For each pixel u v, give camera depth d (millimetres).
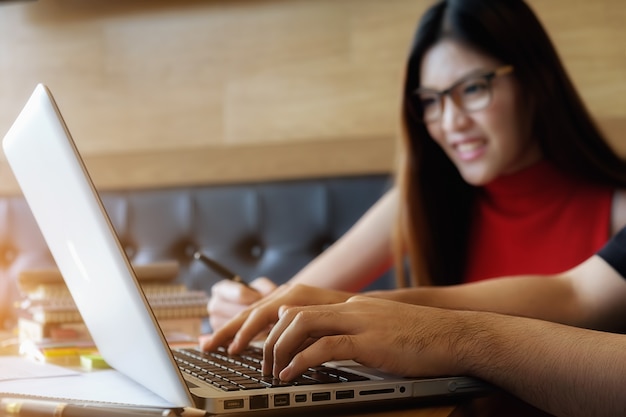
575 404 591
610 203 1429
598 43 2008
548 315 949
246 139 2279
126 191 2094
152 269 1276
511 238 1477
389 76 2160
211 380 603
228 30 2293
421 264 1501
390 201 1649
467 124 1414
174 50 2334
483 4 1399
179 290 1248
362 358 601
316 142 2133
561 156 1426
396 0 2154
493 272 1490
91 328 752
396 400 583
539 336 625
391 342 610
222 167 2197
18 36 2439
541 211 1460
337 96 2205
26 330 1182
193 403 525
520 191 1467
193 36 2320
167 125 2338
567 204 1454
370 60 2178
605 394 581
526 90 1412
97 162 2279
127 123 2363
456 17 1417
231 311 1081
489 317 657
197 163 2217
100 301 631
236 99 2287
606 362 591
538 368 603
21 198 2133
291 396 551
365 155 2094
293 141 2156
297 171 2143
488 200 1517
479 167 1425
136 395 592
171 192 2061
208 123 2305
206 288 1999
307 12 2232
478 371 614
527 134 1436
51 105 555
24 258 2088
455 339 624
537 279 997
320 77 2219
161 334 521
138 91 2357
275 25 2258
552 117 1404
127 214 2068
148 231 2051
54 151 566
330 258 1629
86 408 525
